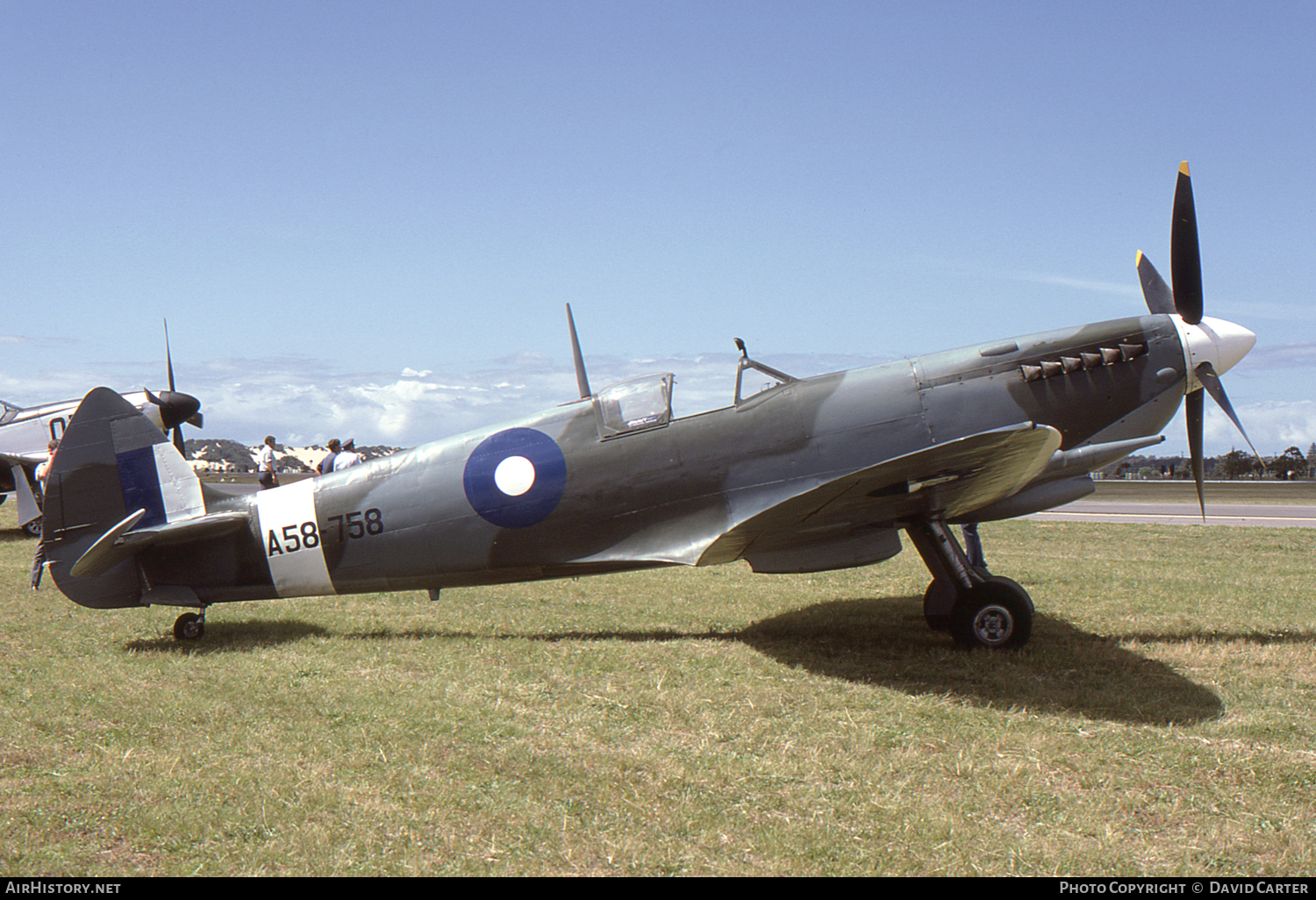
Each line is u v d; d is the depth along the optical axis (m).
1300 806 4.01
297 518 8.02
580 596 9.92
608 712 5.44
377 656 6.94
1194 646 7.19
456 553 7.84
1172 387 7.76
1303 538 16.52
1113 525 19.56
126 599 7.95
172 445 8.18
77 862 3.47
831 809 3.96
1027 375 7.54
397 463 8.01
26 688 5.94
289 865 3.44
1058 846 3.62
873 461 7.32
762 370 7.59
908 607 9.19
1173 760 4.55
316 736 4.95
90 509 8.00
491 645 7.38
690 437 7.47
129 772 4.38
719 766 4.50
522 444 7.74
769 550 7.75
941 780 4.32
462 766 4.50
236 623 8.40
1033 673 6.43
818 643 7.47
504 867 3.44
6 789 4.17
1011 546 15.29
